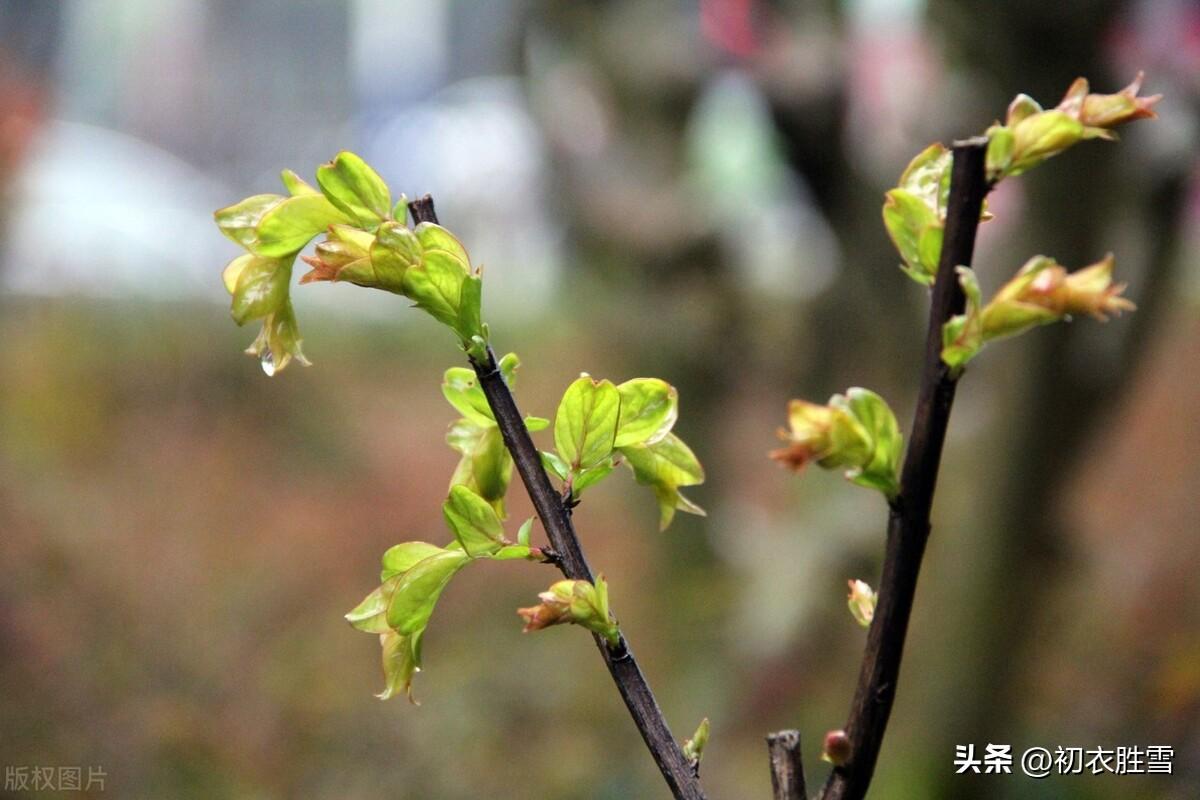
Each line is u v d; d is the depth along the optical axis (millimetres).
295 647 6047
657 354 5578
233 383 8891
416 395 9758
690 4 5570
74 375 8320
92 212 12422
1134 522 6191
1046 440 3693
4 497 6336
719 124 5730
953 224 925
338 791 5227
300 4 35875
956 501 4391
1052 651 5383
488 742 5730
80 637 5496
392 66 34594
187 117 35844
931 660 4195
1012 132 915
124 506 6836
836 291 5242
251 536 6922
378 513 7457
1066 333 3561
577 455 1063
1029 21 3318
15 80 9188
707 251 5473
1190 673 5039
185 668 5523
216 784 5145
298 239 1023
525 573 7430
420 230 994
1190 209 3619
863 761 968
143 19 35062
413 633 1027
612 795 5469
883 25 4613
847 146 4855
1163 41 3455
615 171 5551
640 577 6484
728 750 5562
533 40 5867
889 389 5281
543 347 9250
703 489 6117
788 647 5621
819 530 5680
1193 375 6957
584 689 6164
